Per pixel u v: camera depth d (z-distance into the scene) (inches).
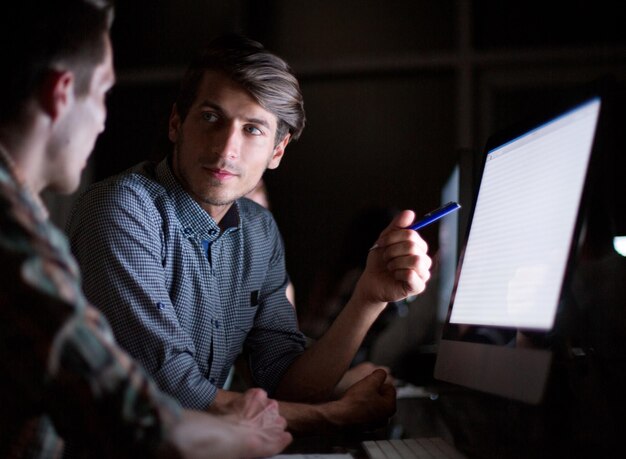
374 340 98.2
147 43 167.3
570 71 154.9
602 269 45.2
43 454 29.5
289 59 162.7
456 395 65.4
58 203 161.6
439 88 159.3
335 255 158.9
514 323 42.8
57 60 31.1
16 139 31.0
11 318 26.6
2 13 30.7
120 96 167.5
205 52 56.2
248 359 66.1
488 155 55.2
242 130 55.2
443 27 158.9
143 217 53.6
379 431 51.9
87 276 51.3
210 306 57.9
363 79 161.6
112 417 27.7
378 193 159.5
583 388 42.5
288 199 161.5
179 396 49.5
